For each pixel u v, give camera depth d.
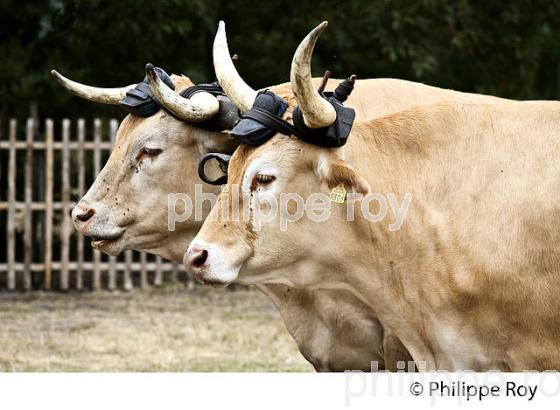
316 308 7.09
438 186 6.12
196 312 13.68
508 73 17.48
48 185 15.14
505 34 17.28
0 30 16.98
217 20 17.03
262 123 5.98
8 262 15.20
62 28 16.92
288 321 7.23
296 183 5.98
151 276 16.66
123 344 11.49
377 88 7.27
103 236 7.28
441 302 6.04
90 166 16.64
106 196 7.31
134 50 16.97
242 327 12.61
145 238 7.34
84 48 17.03
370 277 6.23
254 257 6.02
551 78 20.59
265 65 17.50
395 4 16.59
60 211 16.52
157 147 7.18
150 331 12.30
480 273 5.90
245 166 5.98
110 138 15.48
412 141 6.23
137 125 7.28
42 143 15.16
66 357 10.73
